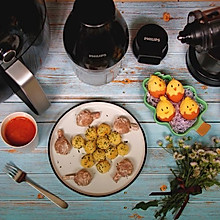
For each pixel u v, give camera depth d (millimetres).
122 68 1055
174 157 956
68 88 1044
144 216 973
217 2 1086
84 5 800
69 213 975
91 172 978
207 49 914
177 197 945
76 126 1006
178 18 1086
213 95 1043
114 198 979
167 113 948
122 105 1034
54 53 1062
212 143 1010
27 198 981
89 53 867
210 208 979
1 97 890
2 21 736
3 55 762
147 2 1089
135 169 980
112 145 982
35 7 792
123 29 874
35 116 1020
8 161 993
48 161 996
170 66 1059
